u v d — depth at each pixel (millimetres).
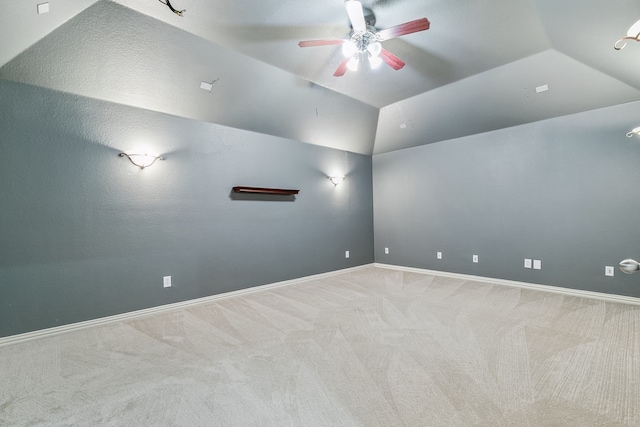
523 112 3760
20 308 2574
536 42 2807
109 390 1822
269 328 2773
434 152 4898
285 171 4480
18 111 2574
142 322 3010
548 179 3752
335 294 3902
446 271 4797
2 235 2516
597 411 1537
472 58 3104
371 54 2514
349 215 5410
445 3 2332
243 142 4020
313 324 2846
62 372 2047
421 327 2699
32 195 2637
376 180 5754
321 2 2314
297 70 3348
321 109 4184
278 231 4383
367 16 2453
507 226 4121
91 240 2916
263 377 1932
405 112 4457
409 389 1769
